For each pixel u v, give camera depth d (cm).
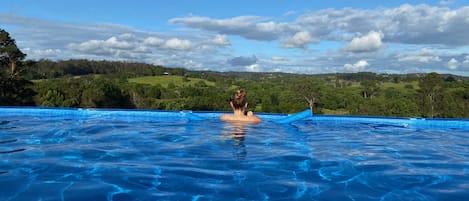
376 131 761
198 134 671
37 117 936
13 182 348
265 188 342
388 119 931
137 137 634
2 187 332
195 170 403
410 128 818
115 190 329
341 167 430
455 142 630
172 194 321
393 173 405
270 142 595
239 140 608
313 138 652
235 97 873
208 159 460
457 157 498
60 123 818
